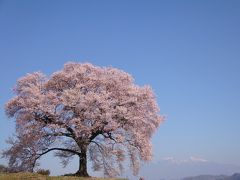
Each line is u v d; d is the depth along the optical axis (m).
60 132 40.72
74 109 40.88
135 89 44.12
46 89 44.19
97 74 45.84
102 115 39.81
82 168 40.19
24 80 44.34
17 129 41.34
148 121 44.31
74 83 44.12
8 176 31.42
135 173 42.91
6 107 42.19
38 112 41.09
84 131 40.00
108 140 41.28
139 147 42.53
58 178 33.28
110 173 42.97
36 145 41.31
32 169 41.56
